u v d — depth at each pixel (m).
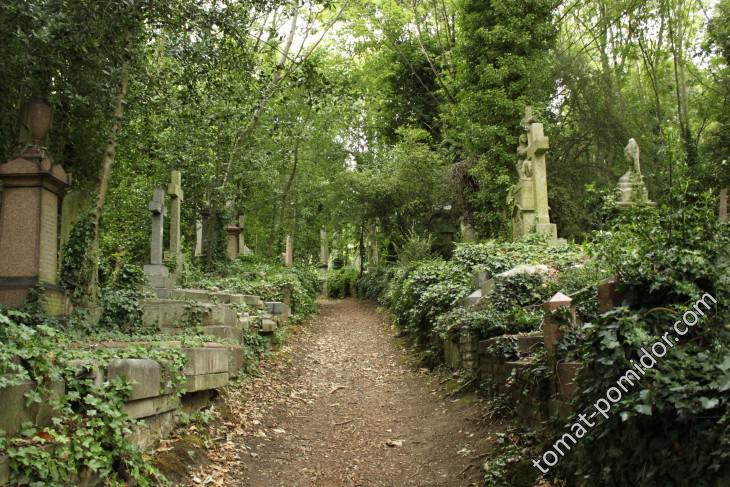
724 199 10.79
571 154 24.20
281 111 22.25
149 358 5.68
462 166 23.27
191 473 5.28
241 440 6.49
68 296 8.74
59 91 9.69
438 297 11.52
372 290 25.84
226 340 9.03
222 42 10.86
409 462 6.16
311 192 28.69
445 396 8.39
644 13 25.34
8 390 3.73
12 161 8.26
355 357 12.55
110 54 9.41
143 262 19.83
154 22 9.97
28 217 8.23
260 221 31.19
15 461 3.50
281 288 17.41
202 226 20.98
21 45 8.79
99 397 4.61
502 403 6.71
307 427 7.45
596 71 23.66
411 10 27.88
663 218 4.57
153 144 14.86
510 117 21.69
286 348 12.52
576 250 12.19
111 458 4.33
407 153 23.70
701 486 3.04
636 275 4.24
